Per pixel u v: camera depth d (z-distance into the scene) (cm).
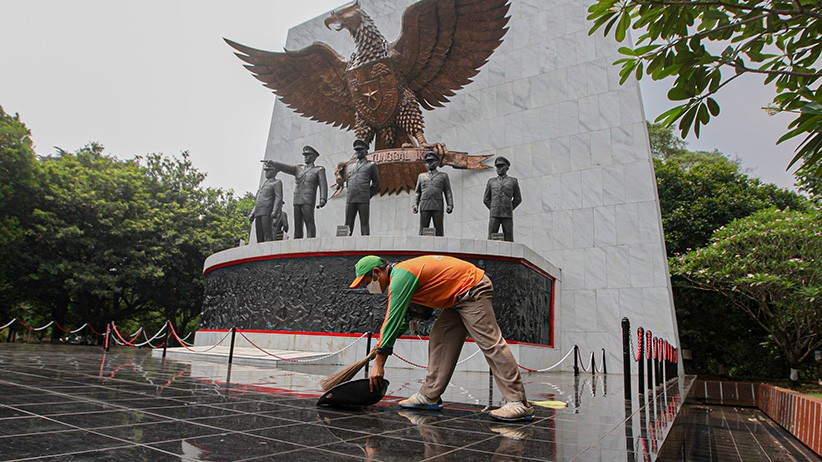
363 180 1526
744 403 1523
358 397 459
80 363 917
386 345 458
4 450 248
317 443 307
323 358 1262
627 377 638
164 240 2930
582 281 1758
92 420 339
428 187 1527
